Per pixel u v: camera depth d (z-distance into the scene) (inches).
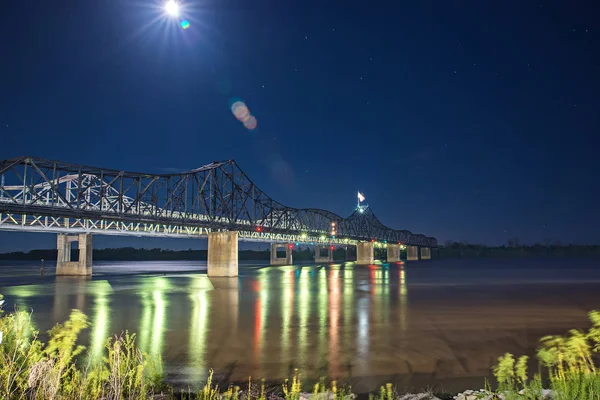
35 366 378.9
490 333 1172.5
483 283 3157.0
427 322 1358.3
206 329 1229.7
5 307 1818.4
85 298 2187.5
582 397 375.6
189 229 4847.4
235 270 4106.8
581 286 2849.4
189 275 4404.5
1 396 358.6
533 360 848.3
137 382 437.7
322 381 751.1
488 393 552.4
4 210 2659.9
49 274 4687.5
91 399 395.2
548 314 1540.4
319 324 1320.1
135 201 3383.4
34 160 2810.0
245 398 561.3
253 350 968.9
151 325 1302.9
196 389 687.1
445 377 773.9
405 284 3080.7
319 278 3850.9
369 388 714.8
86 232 4315.9
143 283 3260.3
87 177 3634.4
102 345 964.6
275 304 1865.2
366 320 1400.1
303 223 6584.6
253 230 4658.0
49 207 2851.9
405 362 873.5
